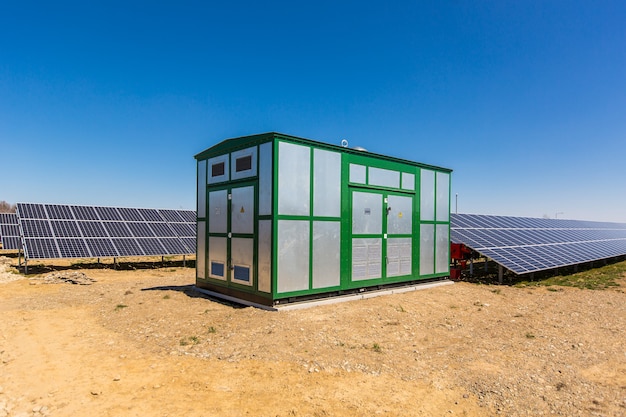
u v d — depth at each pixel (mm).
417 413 5207
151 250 21641
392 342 7988
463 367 6758
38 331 8984
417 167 14125
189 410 5215
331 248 11273
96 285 15844
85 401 5473
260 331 8344
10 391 5805
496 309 11180
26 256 17766
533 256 18125
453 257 17297
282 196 10203
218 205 12305
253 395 5637
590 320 10047
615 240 33219
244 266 11062
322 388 5863
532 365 6887
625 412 5254
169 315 9875
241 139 11320
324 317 9383
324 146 11180
